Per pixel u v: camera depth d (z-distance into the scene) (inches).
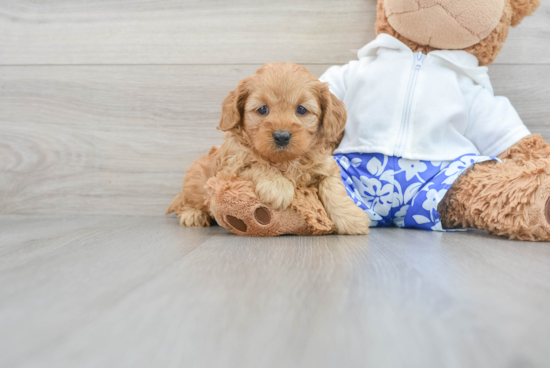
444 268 39.6
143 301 29.9
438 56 72.8
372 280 35.2
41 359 21.3
